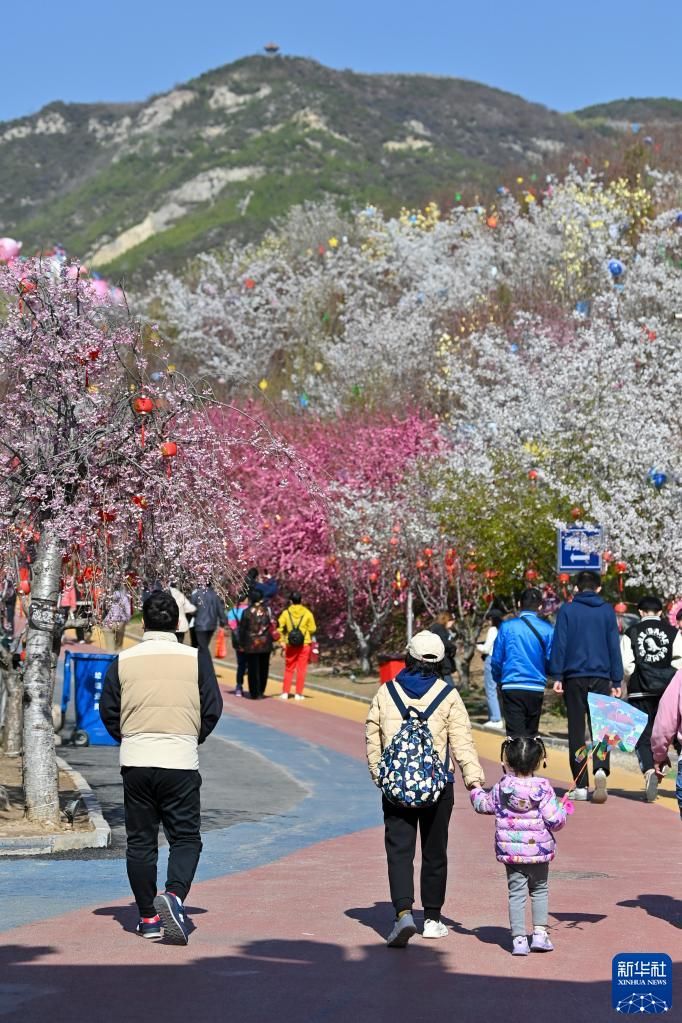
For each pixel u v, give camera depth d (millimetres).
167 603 8727
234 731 22859
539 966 7672
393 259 57031
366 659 35875
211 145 166000
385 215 76312
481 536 27500
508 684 15570
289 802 15312
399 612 39062
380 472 37500
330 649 39875
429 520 31844
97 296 12734
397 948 8109
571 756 15383
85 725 20688
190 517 12766
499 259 49125
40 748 12727
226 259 69625
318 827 13570
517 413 28719
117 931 8500
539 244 47062
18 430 12539
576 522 24766
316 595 39438
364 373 44969
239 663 29688
